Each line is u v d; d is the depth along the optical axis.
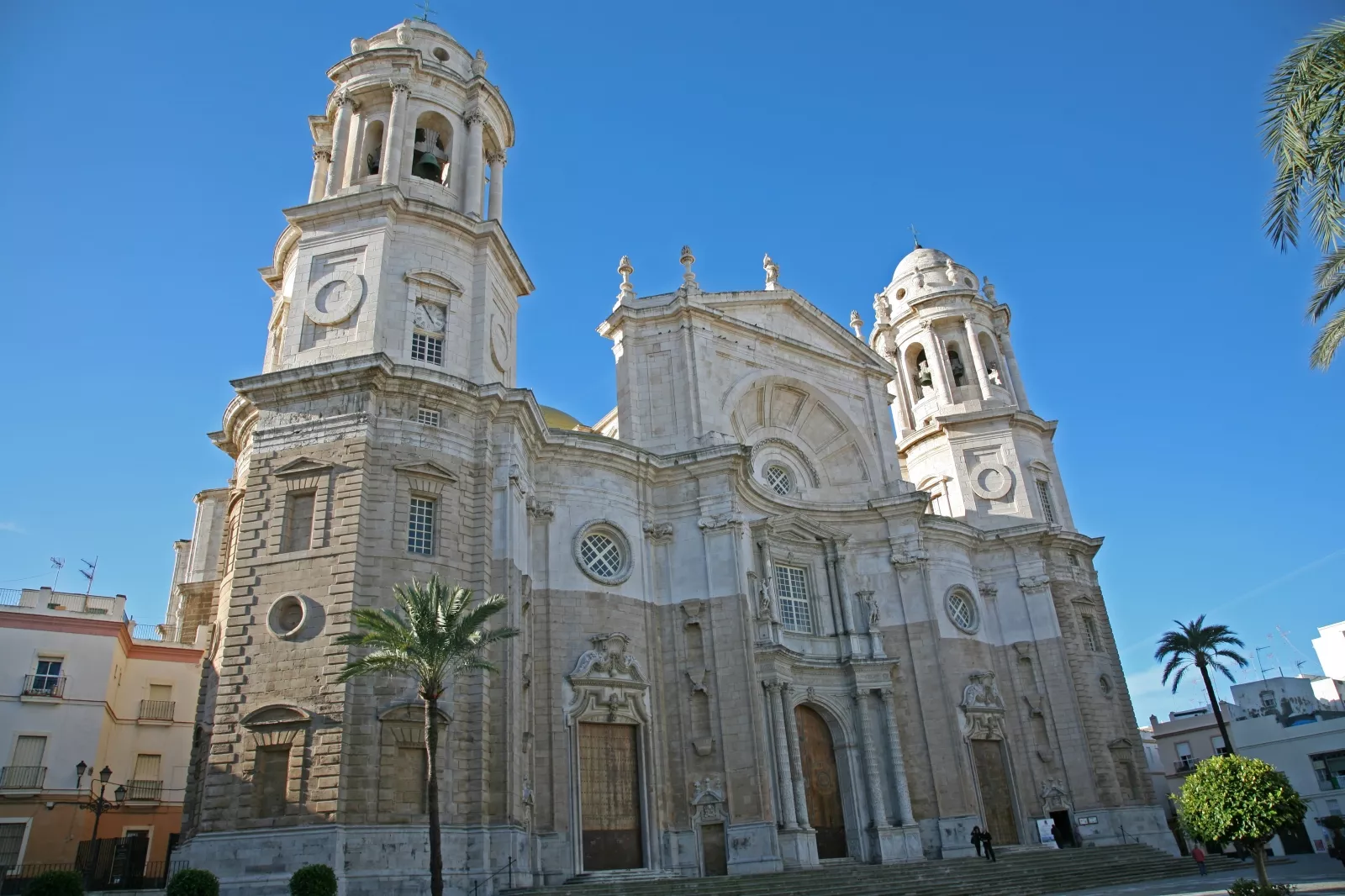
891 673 42.03
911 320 56.75
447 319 33.53
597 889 26.77
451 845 25.80
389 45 38.34
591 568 35.19
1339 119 18.64
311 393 30.06
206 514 53.38
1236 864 44.47
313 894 22.30
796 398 46.53
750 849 32.38
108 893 27.69
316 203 33.62
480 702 27.61
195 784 29.33
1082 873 35.03
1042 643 46.91
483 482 30.77
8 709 41.59
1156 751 80.88
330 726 25.44
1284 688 75.06
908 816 38.69
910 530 44.88
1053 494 52.09
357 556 27.44
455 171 37.12
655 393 40.97
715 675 35.06
